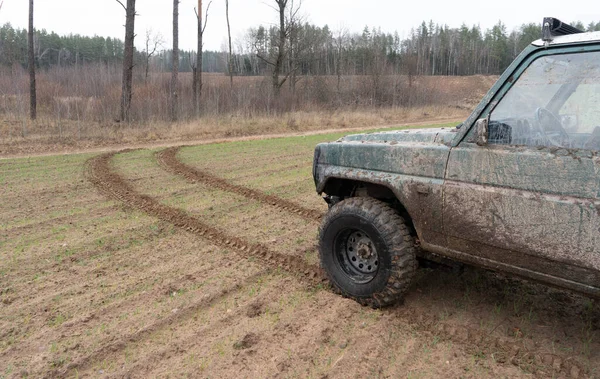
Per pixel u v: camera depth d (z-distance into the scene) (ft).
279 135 59.57
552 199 8.50
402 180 10.89
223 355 9.95
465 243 10.06
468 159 9.75
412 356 9.91
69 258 15.62
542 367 9.46
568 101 9.20
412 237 11.38
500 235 9.32
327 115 81.41
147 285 13.51
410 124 81.35
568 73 8.95
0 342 10.55
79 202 23.04
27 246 16.78
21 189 25.77
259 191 25.70
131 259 15.61
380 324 11.12
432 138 10.82
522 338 10.51
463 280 13.46
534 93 9.33
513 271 9.47
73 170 31.63
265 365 9.59
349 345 10.32
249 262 15.33
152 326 11.17
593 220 8.00
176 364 9.67
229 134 59.06
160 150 42.86
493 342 10.34
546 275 8.94
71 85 93.50
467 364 9.62
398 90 112.98
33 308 12.12
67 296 12.82
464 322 11.22
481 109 9.82
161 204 22.68
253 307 12.11
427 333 10.73
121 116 62.49
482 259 9.92
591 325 10.96
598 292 8.25
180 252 16.31
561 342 10.34
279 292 13.03
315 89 104.83
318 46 124.36
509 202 9.08
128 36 62.80
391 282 11.09
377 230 11.09
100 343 10.47
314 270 14.48
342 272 12.48
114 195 24.52
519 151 9.07
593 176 8.07
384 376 9.25
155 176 29.81
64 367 9.57
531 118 9.28
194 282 13.71
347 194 13.60
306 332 10.84
